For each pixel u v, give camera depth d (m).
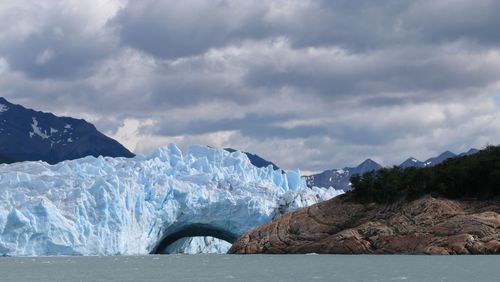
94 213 148.25
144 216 159.25
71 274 96.62
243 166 198.50
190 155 196.12
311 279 79.25
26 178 156.38
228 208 171.25
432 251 113.75
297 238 133.62
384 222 126.31
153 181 167.12
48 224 139.12
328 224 133.12
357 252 122.44
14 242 135.75
